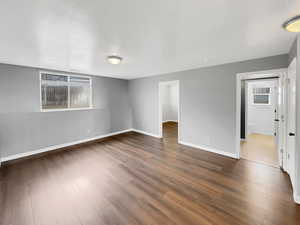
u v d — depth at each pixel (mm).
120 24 1604
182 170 2756
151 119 5371
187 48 2367
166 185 2273
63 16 1432
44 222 1586
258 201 1894
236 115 3225
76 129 4445
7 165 3014
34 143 3631
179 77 4305
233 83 3242
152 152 3717
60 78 4203
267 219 1602
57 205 1844
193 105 4008
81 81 4656
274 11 1367
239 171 2699
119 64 3418
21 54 2607
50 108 4027
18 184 2328
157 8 1314
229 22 1575
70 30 1732
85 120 4660
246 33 1835
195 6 1285
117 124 5688
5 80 3211
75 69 3955
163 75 4758
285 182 2326
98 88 5023
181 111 4324
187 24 1612
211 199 1940
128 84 6082
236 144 3258
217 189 2160
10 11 1325
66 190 2160
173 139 4938
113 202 1893
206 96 3717
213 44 2199
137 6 1278
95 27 1667
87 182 2371
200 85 3820
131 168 2854
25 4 1227
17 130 3381
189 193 2072
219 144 3547
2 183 2361
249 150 3783
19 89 3406
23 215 1684
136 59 3006
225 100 3385
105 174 2627
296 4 1256
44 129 3795
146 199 1948
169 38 1977
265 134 5406
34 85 3637
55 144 3994
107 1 1202
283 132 2756
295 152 1876
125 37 1943
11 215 1685
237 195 2018
